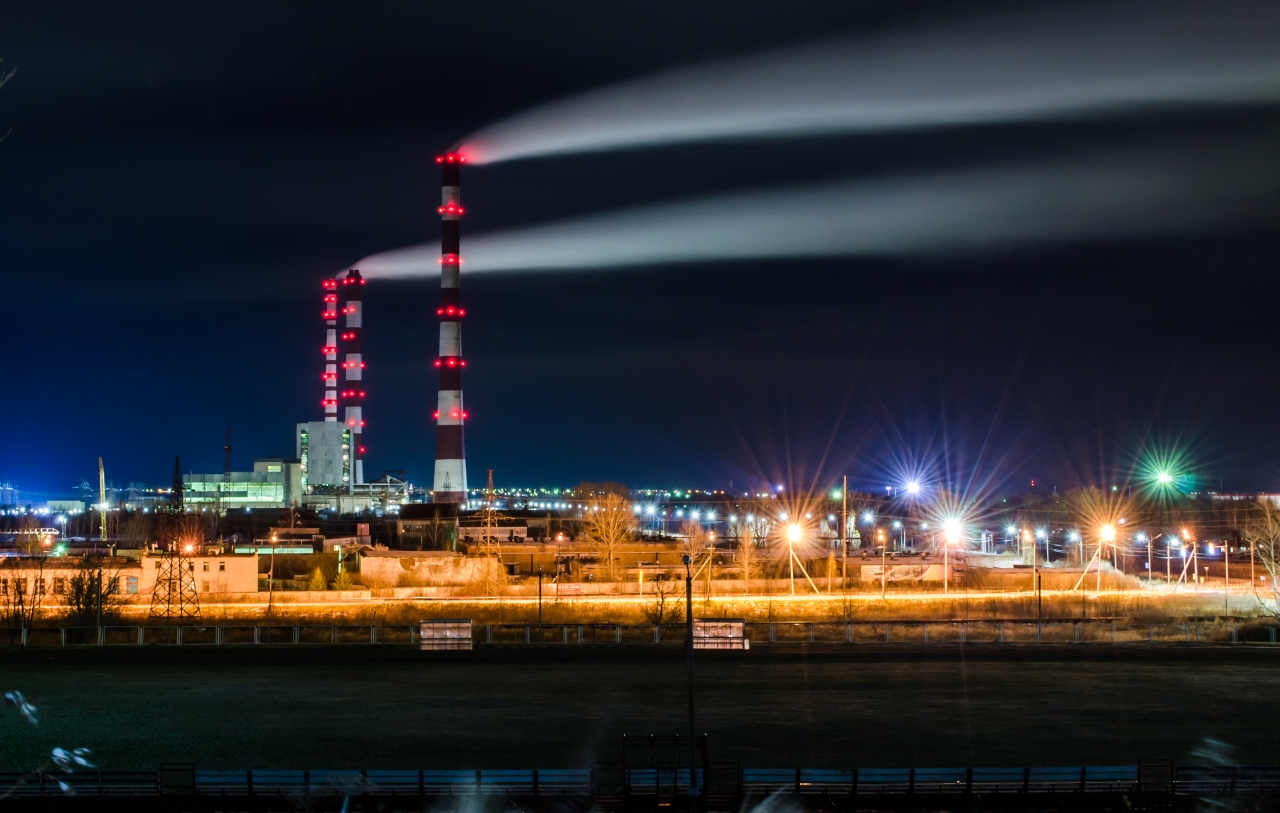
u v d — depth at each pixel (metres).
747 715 79.81
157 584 129.25
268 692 87.69
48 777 59.38
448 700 84.88
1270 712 80.81
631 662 98.81
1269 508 194.38
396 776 58.91
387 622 120.50
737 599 132.25
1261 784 56.72
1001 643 106.94
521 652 103.19
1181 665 96.94
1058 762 68.50
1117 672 94.12
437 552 165.88
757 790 57.56
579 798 56.41
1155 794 55.94
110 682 91.19
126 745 72.94
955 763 68.25
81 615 119.44
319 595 132.12
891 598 133.62
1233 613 125.00
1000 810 56.09
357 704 83.56
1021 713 80.38
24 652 103.75
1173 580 161.62
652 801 56.03
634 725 77.06
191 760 69.50
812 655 101.56
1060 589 149.75
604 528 182.12
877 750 70.94
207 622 119.75
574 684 90.25
